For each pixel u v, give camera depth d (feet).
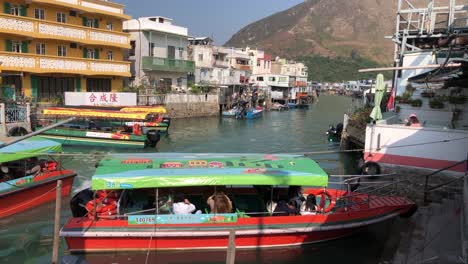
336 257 35.96
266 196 40.40
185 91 153.38
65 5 104.22
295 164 39.34
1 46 93.35
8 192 42.47
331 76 520.01
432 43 84.64
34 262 34.30
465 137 52.13
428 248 29.63
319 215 36.94
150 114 105.70
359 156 79.30
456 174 51.60
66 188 50.03
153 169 36.60
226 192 41.16
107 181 34.32
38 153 46.14
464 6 75.36
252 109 169.48
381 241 38.73
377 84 58.54
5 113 74.64
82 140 84.28
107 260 34.19
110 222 34.83
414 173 52.65
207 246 35.65
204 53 185.16
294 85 233.96
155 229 34.73
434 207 40.04
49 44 103.35
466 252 26.71
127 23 141.59
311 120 158.20
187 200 36.99
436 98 67.15
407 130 55.62
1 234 39.34
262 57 252.42
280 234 36.14
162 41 149.18
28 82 99.91
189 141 99.04
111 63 118.52
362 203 39.55
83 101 101.30
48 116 86.89
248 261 34.94
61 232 33.71
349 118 91.09
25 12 97.71
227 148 91.91
